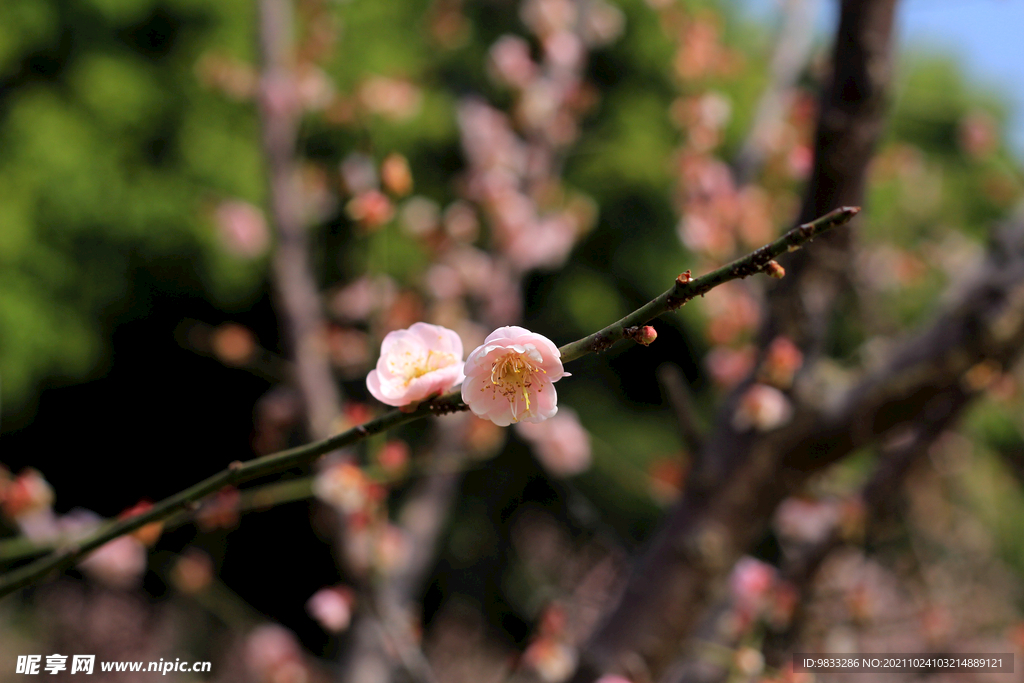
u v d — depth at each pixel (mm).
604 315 9258
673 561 2008
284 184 3090
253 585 9961
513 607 8688
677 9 4145
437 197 8484
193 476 10250
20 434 9586
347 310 3488
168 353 9641
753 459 1974
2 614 7648
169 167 8266
